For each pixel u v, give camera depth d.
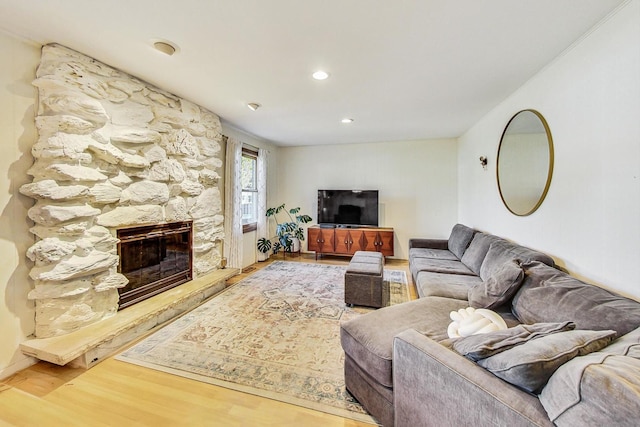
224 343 2.25
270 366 1.96
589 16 1.61
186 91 2.80
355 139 5.19
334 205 5.46
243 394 1.69
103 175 2.22
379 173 5.48
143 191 2.58
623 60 1.51
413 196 5.32
